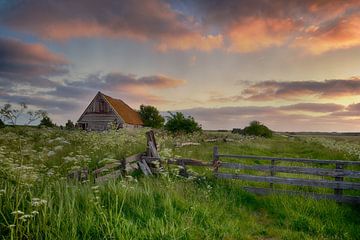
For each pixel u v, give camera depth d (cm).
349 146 2017
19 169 539
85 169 737
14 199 496
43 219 455
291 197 859
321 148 2569
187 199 701
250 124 4741
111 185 654
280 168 966
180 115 2866
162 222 527
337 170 898
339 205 834
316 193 886
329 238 615
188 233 519
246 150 2086
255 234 616
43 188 568
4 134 956
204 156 1507
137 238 481
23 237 441
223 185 958
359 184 859
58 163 952
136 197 620
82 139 1470
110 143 1213
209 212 642
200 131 2948
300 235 620
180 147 1761
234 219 673
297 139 4831
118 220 496
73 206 496
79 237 468
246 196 887
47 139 1369
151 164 1085
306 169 936
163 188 745
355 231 652
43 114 625
